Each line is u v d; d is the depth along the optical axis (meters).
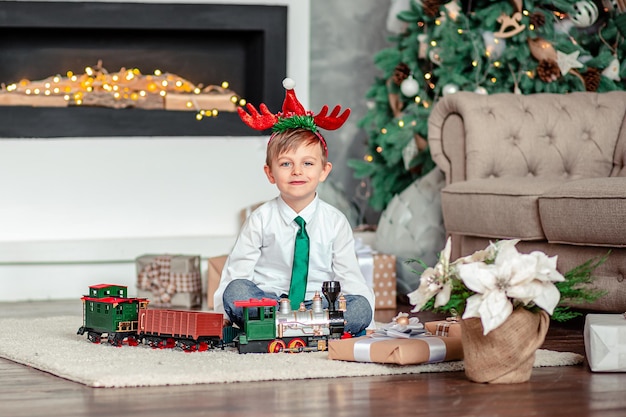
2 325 3.51
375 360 2.57
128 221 4.86
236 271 3.07
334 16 5.68
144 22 4.90
